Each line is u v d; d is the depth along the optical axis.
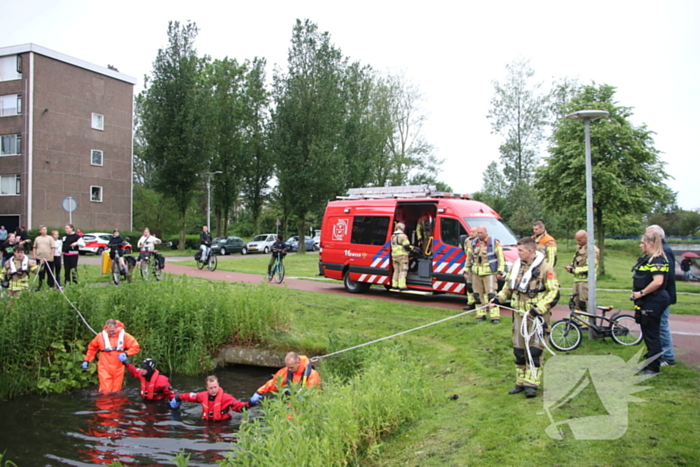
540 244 9.70
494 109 46.81
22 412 8.07
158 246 46.06
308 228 63.66
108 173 40.75
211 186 45.88
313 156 37.75
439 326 10.41
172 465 6.12
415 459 5.00
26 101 35.75
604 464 4.24
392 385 6.51
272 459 4.45
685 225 53.53
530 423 5.25
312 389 5.92
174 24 37.44
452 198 13.50
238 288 12.57
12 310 9.85
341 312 12.21
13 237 17.45
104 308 11.16
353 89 44.09
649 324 6.34
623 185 20.52
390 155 46.22
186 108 37.47
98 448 6.64
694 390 5.65
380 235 14.52
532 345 6.04
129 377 10.00
